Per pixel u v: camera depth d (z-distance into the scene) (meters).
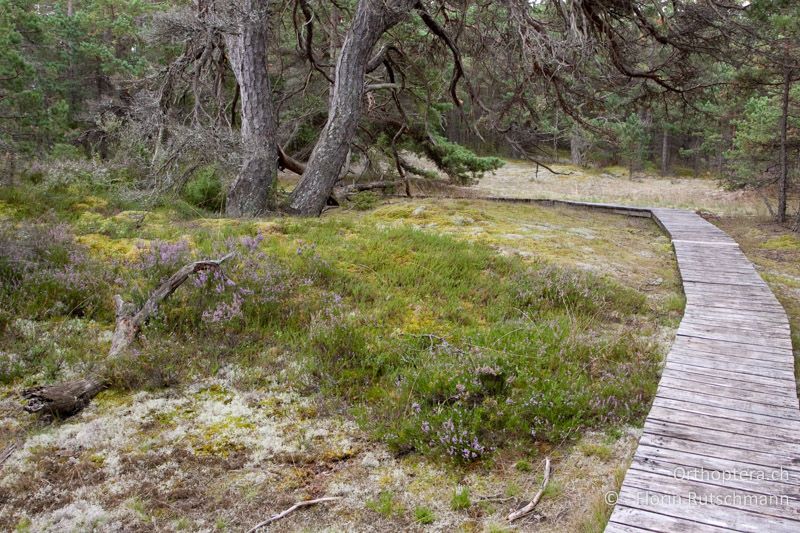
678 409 5.27
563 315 8.01
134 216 11.30
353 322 7.16
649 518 3.76
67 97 27.33
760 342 7.03
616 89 15.33
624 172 43.84
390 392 5.91
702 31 13.96
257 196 13.73
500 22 15.96
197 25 13.87
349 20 20.31
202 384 5.96
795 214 19.67
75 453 4.81
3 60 18.80
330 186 14.70
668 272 11.05
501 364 6.14
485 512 4.26
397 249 10.04
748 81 18.05
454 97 17.88
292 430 5.30
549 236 12.95
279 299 7.57
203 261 7.48
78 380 5.66
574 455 4.92
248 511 4.26
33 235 8.56
